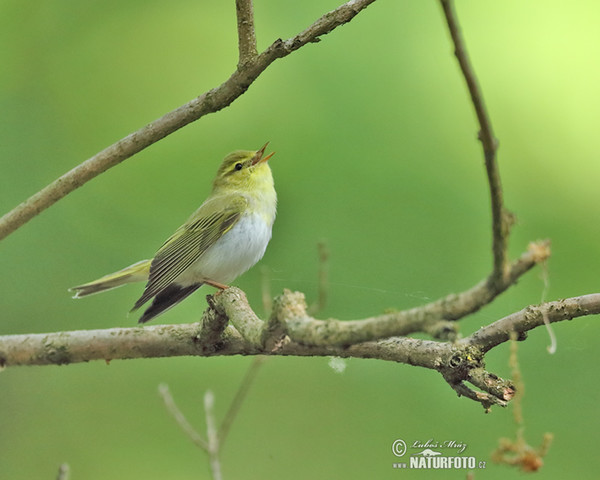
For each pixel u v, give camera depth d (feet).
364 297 32.71
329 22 20.03
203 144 37.24
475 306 12.80
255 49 20.45
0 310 35.88
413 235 33.35
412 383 33.65
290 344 22.04
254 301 34.94
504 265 12.28
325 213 33.96
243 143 36.58
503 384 21.04
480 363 21.43
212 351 22.68
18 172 37.96
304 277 33.55
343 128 35.12
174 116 21.18
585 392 30.27
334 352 22.02
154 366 37.17
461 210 33.58
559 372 30.83
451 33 11.89
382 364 34.37
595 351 31.04
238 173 34.27
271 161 34.76
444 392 32.86
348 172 34.42
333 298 32.81
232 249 32.68
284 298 16.57
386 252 33.04
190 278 32.78
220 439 24.26
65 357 23.03
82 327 36.58
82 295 31.17
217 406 35.76
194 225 32.65
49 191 21.70
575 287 32.19
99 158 21.54
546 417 30.17
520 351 31.32
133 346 22.85
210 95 20.92
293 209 34.24
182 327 22.94
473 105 11.97
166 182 37.19
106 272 36.14
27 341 23.09
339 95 35.73
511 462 16.58
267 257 34.55
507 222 12.16
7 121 38.96
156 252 33.17
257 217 33.47
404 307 32.32
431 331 13.23
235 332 22.66
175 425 35.96
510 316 21.40
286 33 36.86
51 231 37.01
